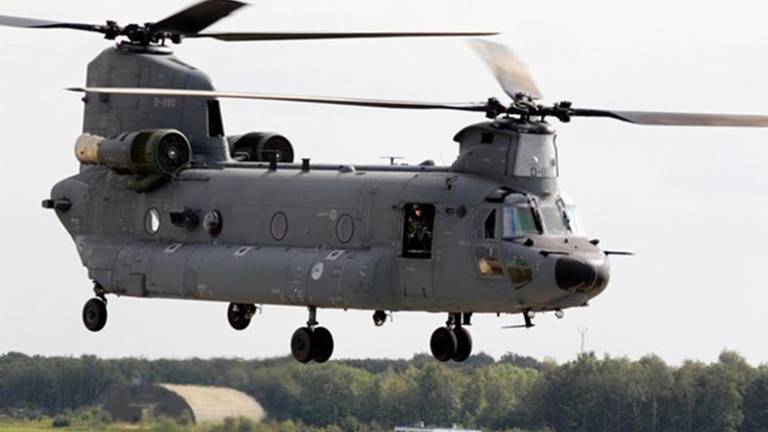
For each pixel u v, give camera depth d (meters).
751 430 130.88
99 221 110.81
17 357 116.75
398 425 120.38
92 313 111.31
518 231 101.69
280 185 106.44
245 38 109.56
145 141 108.62
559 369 129.62
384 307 103.88
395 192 103.56
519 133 102.56
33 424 115.56
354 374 117.56
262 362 114.56
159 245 109.06
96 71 112.19
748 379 131.12
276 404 114.06
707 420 130.50
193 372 114.00
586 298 102.19
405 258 103.12
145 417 114.06
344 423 117.19
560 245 101.75
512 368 128.38
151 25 111.62
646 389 129.88
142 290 108.88
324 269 104.12
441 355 106.38
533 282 101.31
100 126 112.12
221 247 107.25
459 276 102.31
